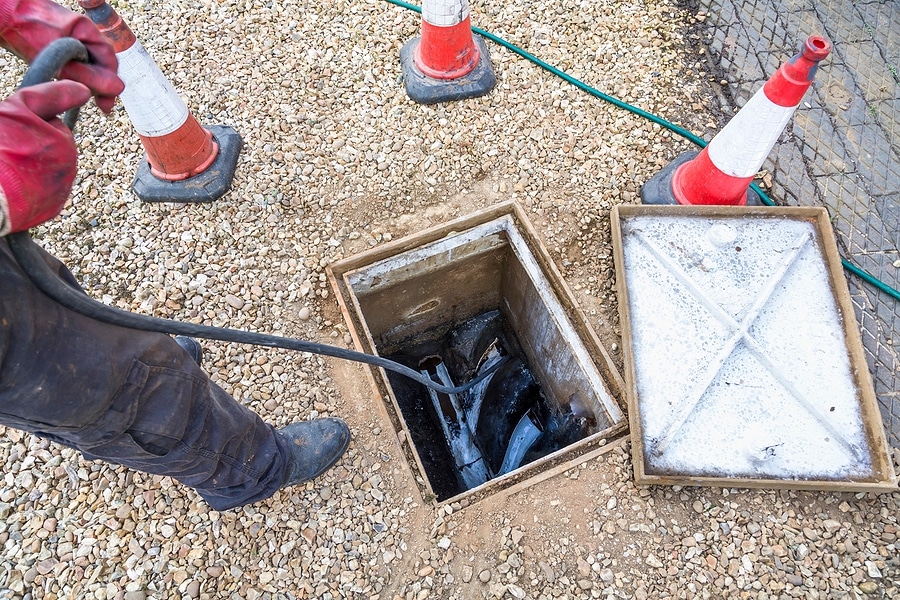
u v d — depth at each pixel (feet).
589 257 9.59
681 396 8.22
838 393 8.18
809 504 8.00
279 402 8.70
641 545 7.81
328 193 10.24
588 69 11.26
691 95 10.98
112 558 7.79
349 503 8.11
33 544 7.87
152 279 9.58
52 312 4.48
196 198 10.07
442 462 11.38
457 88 10.87
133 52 8.51
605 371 8.90
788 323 8.55
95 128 10.85
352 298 9.45
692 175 9.46
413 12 12.04
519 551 7.79
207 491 6.91
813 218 9.24
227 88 11.22
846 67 11.16
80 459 8.36
